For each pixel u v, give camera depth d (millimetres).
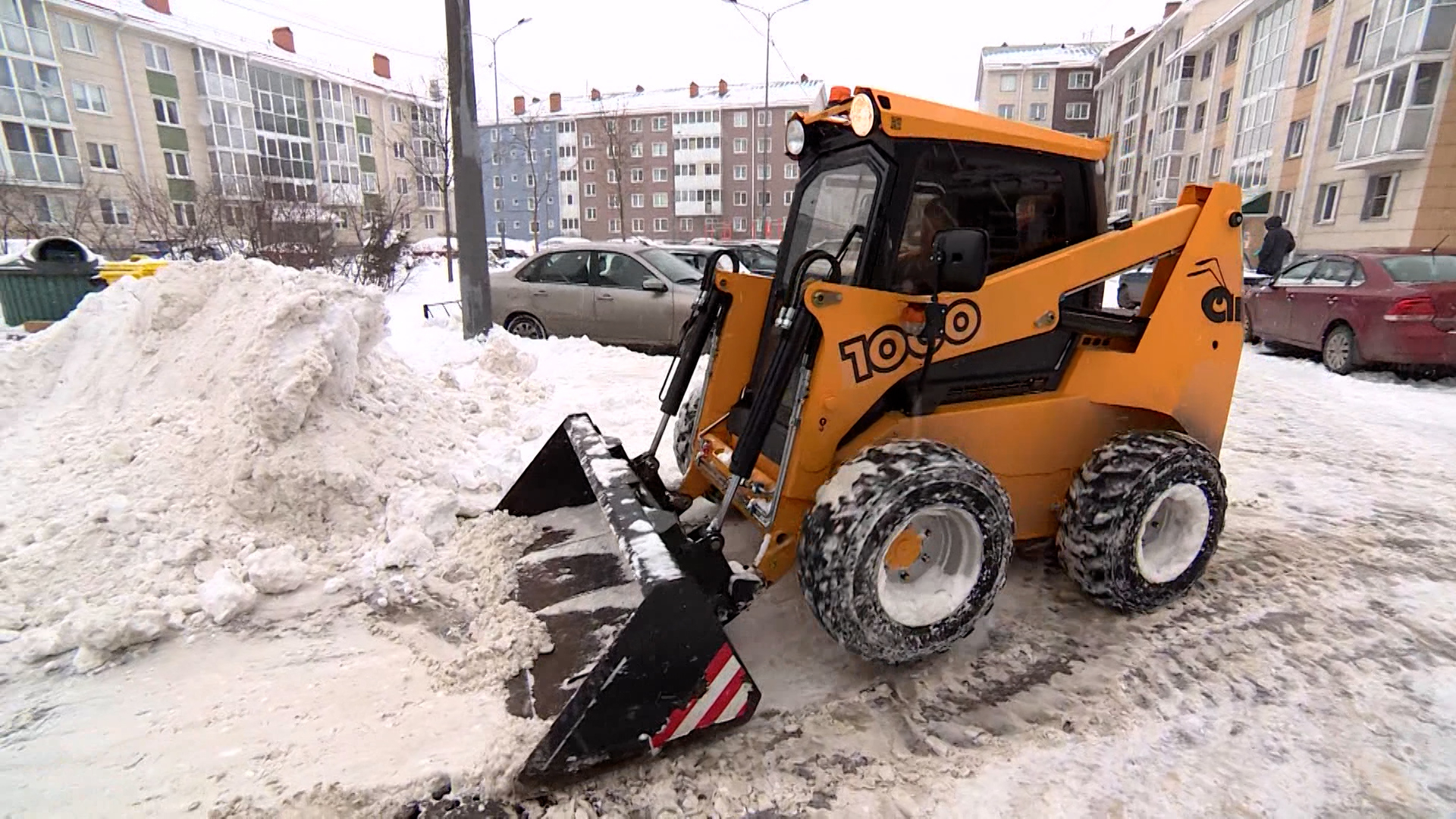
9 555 3232
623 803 2248
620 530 2645
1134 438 3180
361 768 2320
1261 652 3018
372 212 21984
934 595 2795
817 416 2746
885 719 2639
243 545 3465
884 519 2551
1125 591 3143
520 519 3854
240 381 3934
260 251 14641
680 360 3639
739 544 3855
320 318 4219
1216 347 3445
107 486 3664
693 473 3822
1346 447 5770
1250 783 2320
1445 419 6648
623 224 47031
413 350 8195
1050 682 2838
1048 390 3256
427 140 30250
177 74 36875
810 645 3078
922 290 3010
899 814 2215
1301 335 9352
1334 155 20484
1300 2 22312
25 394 4738
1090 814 2203
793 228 3633
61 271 9875
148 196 24047
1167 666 2934
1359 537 4102
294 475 3682
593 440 3574
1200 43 29922
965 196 3041
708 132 59125
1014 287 2984
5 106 30172
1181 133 32656
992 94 56312
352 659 2906
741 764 2412
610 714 2236
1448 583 3568
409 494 3963
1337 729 2566
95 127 33531
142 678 2752
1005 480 3184
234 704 2619
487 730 2498
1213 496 3275
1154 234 3246
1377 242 18531
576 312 9531
